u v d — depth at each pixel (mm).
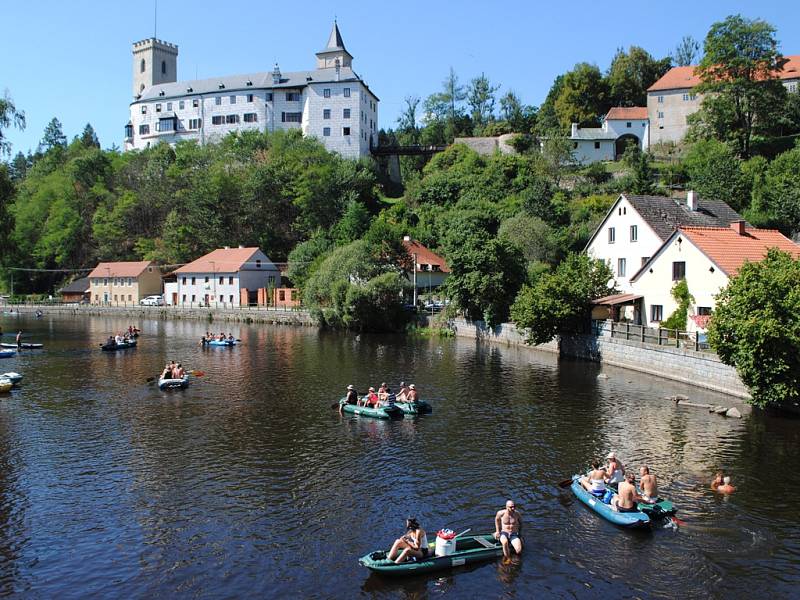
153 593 18734
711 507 24062
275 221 141625
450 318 81562
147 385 48344
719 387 41625
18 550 21344
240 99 159125
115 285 137750
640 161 107500
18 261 149625
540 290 58812
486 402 40938
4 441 33219
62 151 199125
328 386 47281
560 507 24281
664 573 19609
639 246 63500
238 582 19266
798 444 30859
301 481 27266
